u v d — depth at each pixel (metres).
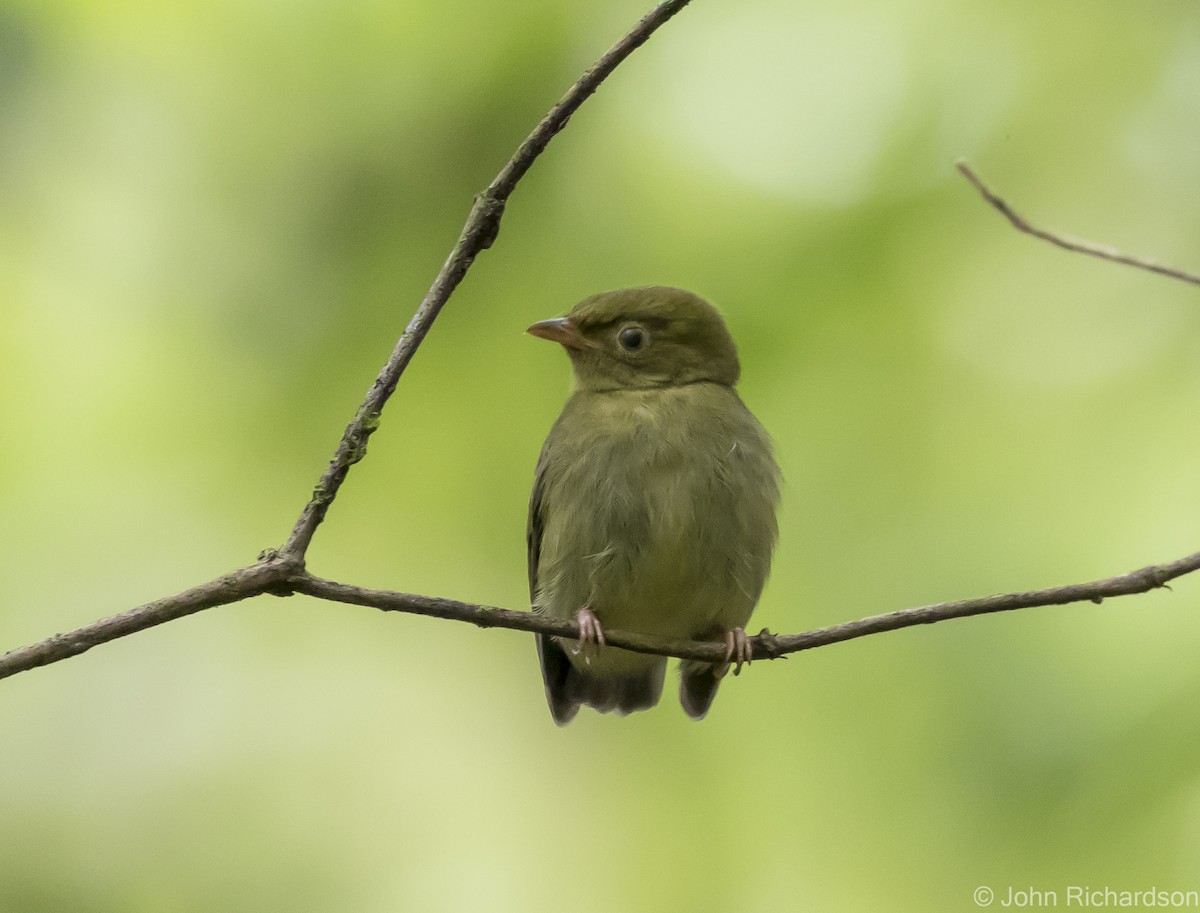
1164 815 10.23
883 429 12.27
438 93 12.38
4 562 12.54
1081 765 10.50
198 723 13.34
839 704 11.88
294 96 12.44
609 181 12.50
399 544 12.43
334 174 12.33
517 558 12.30
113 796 13.01
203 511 12.48
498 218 7.36
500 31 12.47
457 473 12.29
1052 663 10.98
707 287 12.30
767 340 12.30
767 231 12.42
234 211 12.38
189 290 12.39
